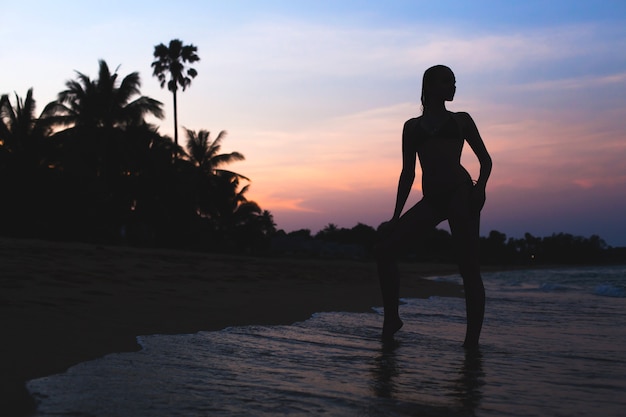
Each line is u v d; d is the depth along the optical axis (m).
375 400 2.29
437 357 3.43
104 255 12.38
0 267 7.31
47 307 4.67
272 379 2.62
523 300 9.07
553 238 110.69
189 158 42.81
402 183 4.23
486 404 2.29
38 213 26.73
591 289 13.48
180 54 41.88
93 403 2.10
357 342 3.96
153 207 33.44
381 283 4.26
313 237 118.50
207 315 5.07
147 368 2.75
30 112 28.58
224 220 46.06
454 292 11.15
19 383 2.36
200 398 2.22
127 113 32.38
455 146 4.07
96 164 30.56
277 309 5.98
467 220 3.99
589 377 2.89
